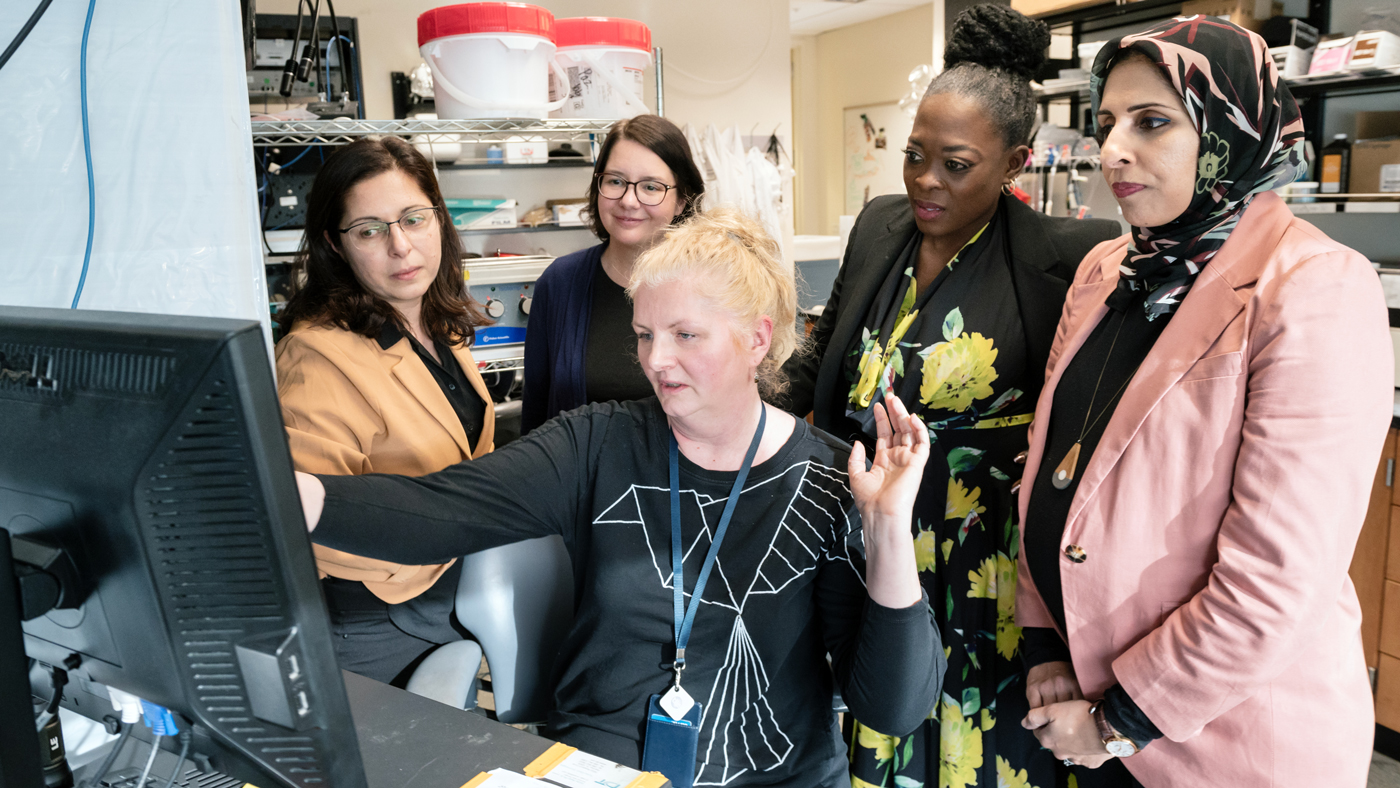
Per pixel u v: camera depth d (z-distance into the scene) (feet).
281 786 2.22
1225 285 3.39
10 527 2.33
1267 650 3.15
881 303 5.02
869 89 24.61
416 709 3.32
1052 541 3.87
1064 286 4.61
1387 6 7.97
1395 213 8.57
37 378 2.10
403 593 4.54
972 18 4.72
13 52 3.69
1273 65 3.28
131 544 2.08
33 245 3.86
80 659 2.43
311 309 4.78
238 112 4.10
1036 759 4.62
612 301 5.90
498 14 6.54
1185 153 3.37
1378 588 7.19
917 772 4.80
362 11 12.64
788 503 3.78
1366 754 3.51
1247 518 3.20
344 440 4.52
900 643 3.45
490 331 9.04
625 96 7.50
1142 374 3.54
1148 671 3.42
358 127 6.57
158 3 3.86
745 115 17.42
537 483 3.86
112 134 3.89
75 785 2.73
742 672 3.74
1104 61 3.62
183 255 4.07
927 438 3.43
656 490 3.86
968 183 4.61
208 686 2.15
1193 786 3.52
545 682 4.72
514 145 12.35
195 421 1.89
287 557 1.94
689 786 3.57
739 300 3.52
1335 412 3.09
